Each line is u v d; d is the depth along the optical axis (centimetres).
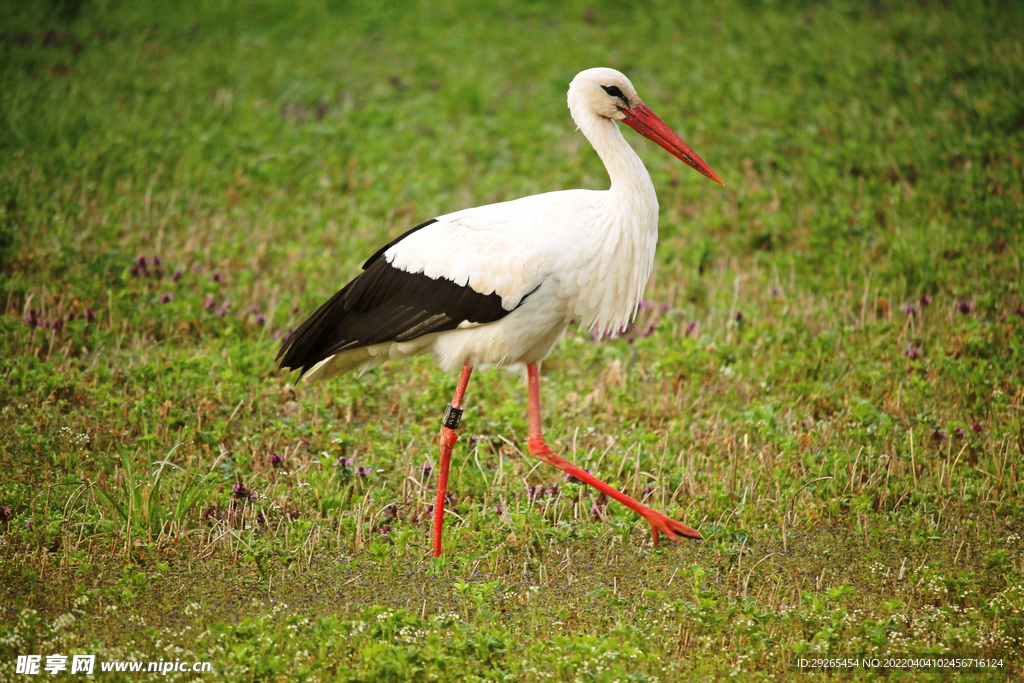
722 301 1273
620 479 917
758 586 753
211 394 1019
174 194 1463
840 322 1201
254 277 1282
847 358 1116
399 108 1956
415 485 895
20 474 862
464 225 838
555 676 632
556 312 836
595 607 727
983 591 737
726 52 2177
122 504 813
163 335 1147
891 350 1116
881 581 752
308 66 2177
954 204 1416
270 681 623
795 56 2083
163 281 1245
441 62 2258
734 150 1711
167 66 2086
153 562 761
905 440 944
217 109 1834
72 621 669
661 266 1387
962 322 1152
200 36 2330
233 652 638
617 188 823
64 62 2016
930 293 1258
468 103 1947
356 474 887
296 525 809
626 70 2136
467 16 2584
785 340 1154
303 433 972
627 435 985
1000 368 1047
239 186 1549
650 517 810
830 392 1039
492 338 832
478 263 817
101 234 1321
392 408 1048
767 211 1502
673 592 746
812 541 808
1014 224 1355
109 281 1214
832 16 2352
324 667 638
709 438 974
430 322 846
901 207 1427
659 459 938
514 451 972
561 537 811
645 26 2428
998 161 1531
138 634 668
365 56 2283
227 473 894
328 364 921
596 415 1036
